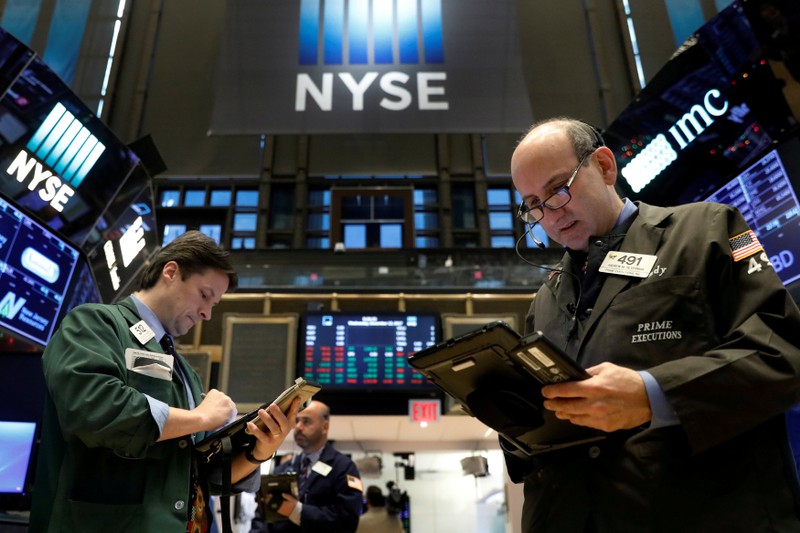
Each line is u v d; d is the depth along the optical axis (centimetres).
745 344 110
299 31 582
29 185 301
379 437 708
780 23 247
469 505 897
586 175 145
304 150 1376
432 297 674
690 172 307
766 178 278
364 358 603
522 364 109
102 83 1101
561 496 121
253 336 612
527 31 967
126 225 391
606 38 985
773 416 108
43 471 148
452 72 566
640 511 110
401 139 1393
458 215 1358
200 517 160
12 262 299
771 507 105
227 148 1276
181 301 172
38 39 980
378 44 578
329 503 335
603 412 107
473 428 664
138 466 148
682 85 290
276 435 157
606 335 126
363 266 829
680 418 105
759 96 267
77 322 155
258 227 1312
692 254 125
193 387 182
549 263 854
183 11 1198
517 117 548
